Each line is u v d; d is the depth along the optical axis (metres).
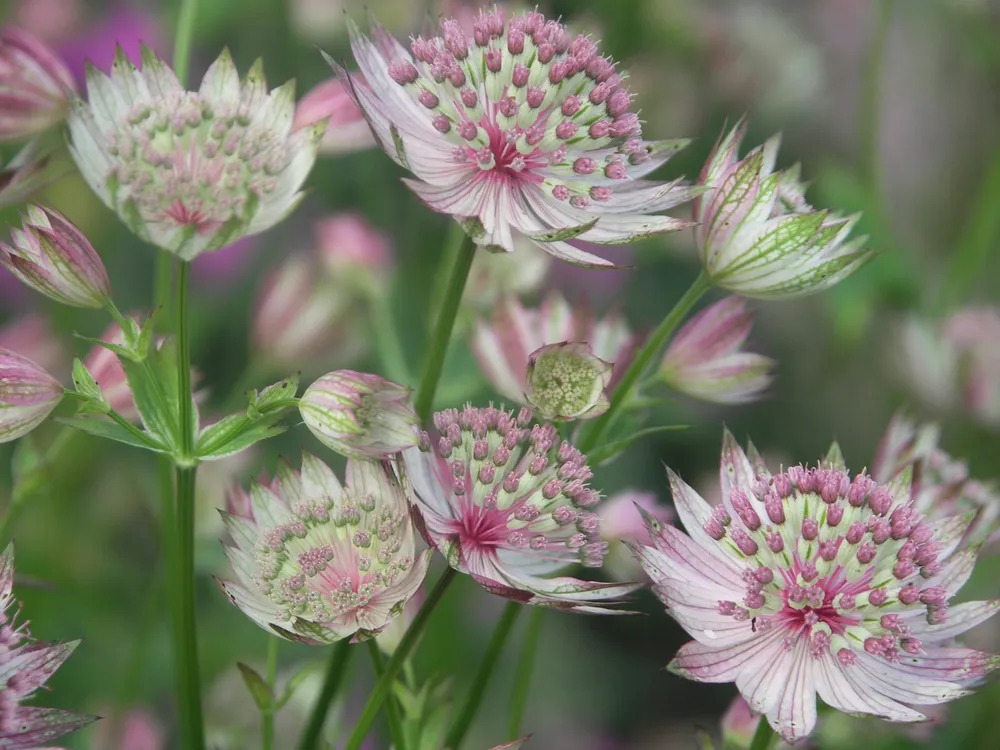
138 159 0.30
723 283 0.33
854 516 0.32
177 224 0.30
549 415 0.32
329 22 0.49
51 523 0.43
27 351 0.42
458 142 0.33
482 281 0.40
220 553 0.39
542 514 0.31
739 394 0.35
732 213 0.33
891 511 0.32
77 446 0.43
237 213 0.30
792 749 0.33
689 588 0.31
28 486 0.34
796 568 0.32
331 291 0.41
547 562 0.31
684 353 0.35
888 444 0.36
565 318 0.36
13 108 0.33
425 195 0.32
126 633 0.43
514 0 0.42
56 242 0.31
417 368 0.47
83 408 0.31
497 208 0.32
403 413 0.31
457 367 0.40
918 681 0.31
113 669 0.43
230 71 0.31
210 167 0.31
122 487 0.43
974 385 0.48
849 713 0.31
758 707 0.31
